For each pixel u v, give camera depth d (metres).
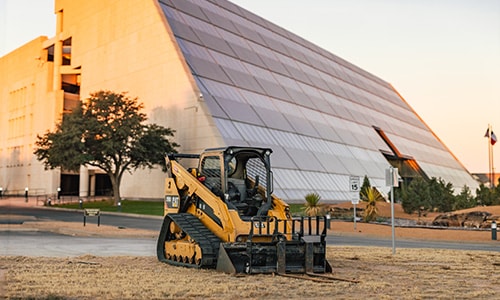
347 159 69.69
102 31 69.56
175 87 55.75
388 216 44.59
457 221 33.38
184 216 13.45
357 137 79.31
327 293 9.45
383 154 84.25
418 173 92.75
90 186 73.31
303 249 12.12
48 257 14.55
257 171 13.79
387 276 11.92
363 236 27.69
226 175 12.86
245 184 13.57
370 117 92.38
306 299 8.84
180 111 54.53
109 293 9.15
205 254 12.12
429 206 47.16
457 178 107.06
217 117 52.41
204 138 51.53
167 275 11.40
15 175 82.75
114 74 66.00
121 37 65.62
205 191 12.99
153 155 50.41
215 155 13.37
